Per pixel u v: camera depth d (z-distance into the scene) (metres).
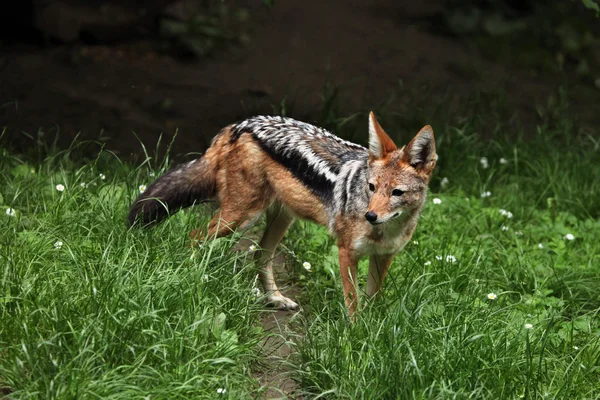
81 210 10.60
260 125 10.12
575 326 9.72
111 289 8.22
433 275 10.38
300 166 9.82
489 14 23.66
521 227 13.14
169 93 17.72
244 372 8.28
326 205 9.63
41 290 8.35
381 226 9.19
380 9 24.09
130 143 15.39
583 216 13.86
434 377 7.93
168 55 19.58
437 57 21.44
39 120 15.77
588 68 21.95
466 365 8.13
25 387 7.22
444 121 16.45
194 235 10.22
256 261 10.54
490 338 8.61
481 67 21.19
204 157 10.41
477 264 10.68
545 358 8.53
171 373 7.69
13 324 7.93
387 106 17.05
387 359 8.04
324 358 8.40
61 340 7.70
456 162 15.08
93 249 9.29
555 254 12.20
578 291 10.98
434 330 8.52
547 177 14.77
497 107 17.72
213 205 10.70
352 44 21.61
